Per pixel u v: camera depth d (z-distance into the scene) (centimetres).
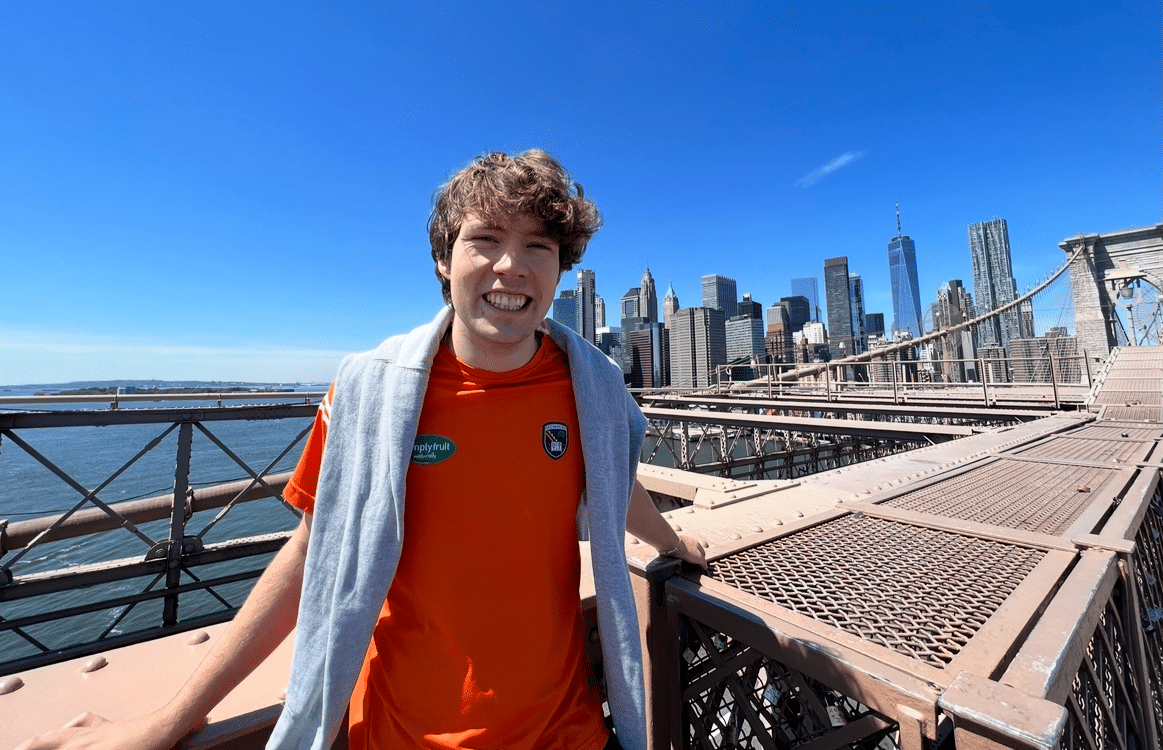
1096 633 136
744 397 1906
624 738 113
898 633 117
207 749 99
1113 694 139
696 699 143
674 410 1111
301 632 97
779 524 212
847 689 103
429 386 104
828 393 1552
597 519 111
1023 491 270
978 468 348
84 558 1919
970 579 149
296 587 103
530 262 98
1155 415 817
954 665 100
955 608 129
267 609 100
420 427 102
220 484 722
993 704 83
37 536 538
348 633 93
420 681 101
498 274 97
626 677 111
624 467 122
